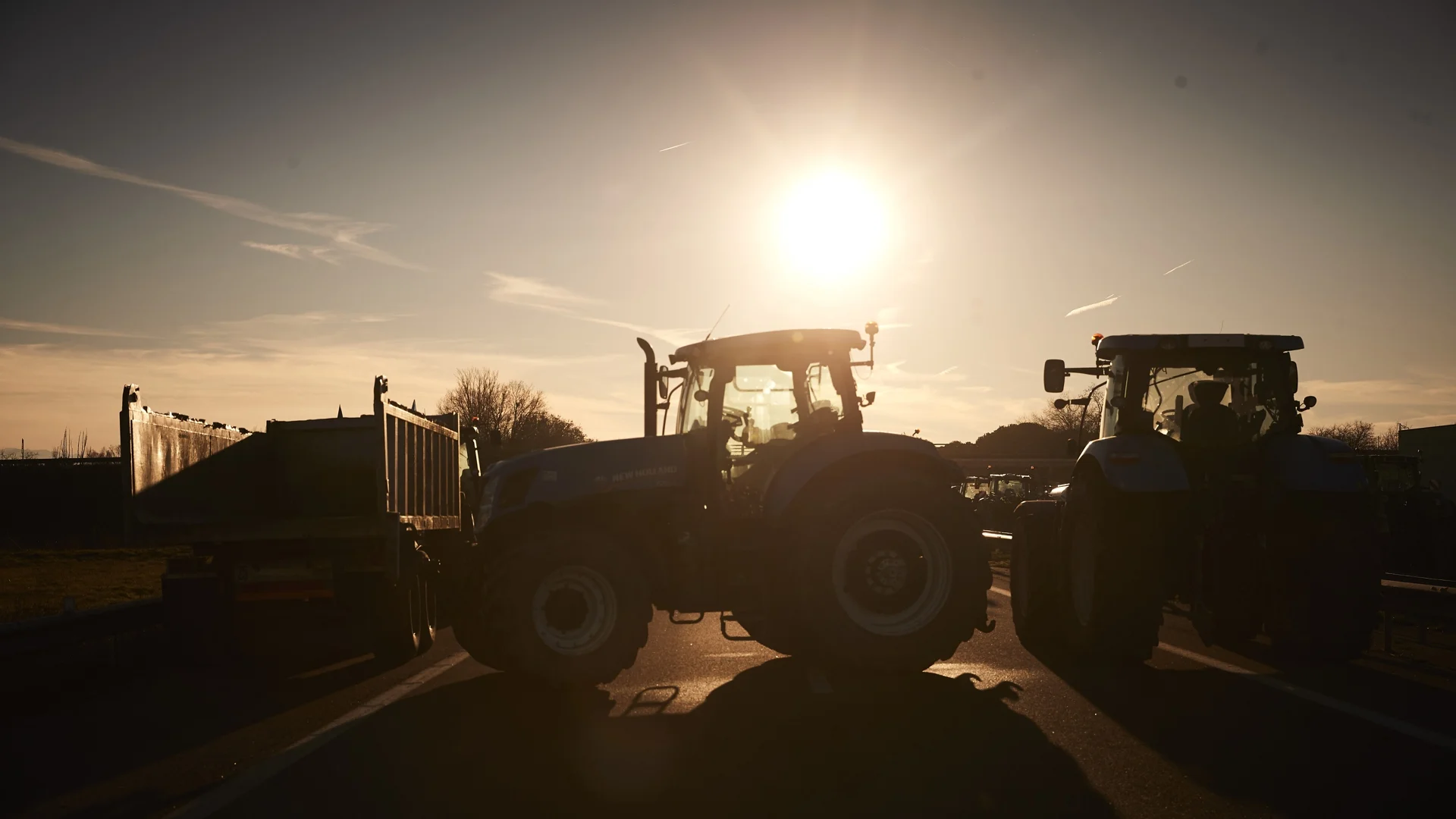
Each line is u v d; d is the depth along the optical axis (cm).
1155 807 466
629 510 811
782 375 878
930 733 616
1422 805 463
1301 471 821
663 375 922
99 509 3366
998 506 2630
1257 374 898
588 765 555
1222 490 843
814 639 790
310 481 1218
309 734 651
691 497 813
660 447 828
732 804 480
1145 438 862
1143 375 903
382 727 666
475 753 587
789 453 859
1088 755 558
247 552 990
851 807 473
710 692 762
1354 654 805
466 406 6756
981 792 492
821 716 670
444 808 482
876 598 792
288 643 1170
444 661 973
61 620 840
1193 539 837
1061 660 893
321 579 977
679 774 535
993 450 7775
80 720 718
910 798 486
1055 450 7475
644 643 767
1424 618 940
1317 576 800
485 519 813
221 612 974
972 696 728
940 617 791
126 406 885
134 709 758
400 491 1071
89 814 491
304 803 496
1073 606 921
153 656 1038
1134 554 823
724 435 859
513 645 750
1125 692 733
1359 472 818
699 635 1101
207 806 496
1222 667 842
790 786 507
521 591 755
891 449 825
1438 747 565
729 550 806
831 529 788
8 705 791
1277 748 566
